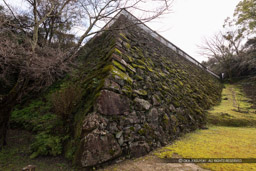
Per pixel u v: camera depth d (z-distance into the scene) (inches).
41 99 205.2
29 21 171.9
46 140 110.0
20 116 169.9
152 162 99.3
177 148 126.6
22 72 124.6
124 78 142.3
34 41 121.6
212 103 331.9
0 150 109.4
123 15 170.4
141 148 115.3
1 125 113.4
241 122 229.1
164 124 153.8
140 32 270.8
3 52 113.7
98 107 105.0
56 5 161.6
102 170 87.0
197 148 123.8
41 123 142.3
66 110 125.5
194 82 341.1
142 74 178.7
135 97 140.3
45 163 94.0
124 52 180.7
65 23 232.4
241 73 648.4
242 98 401.4
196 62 538.3
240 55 613.9
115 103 117.1
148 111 144.1
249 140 146.2
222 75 732.0
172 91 213.6
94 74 165.2
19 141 126.4
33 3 128.2
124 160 101.1
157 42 328.2
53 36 248.1
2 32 126.5
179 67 329.4
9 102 114.8
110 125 105.1
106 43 229.3
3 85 191.9
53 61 130.2
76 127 111.6
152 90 171.9
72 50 152.9
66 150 103.7
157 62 247.8
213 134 175.2
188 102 235.8
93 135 93.4
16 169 86.5
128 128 115.8
